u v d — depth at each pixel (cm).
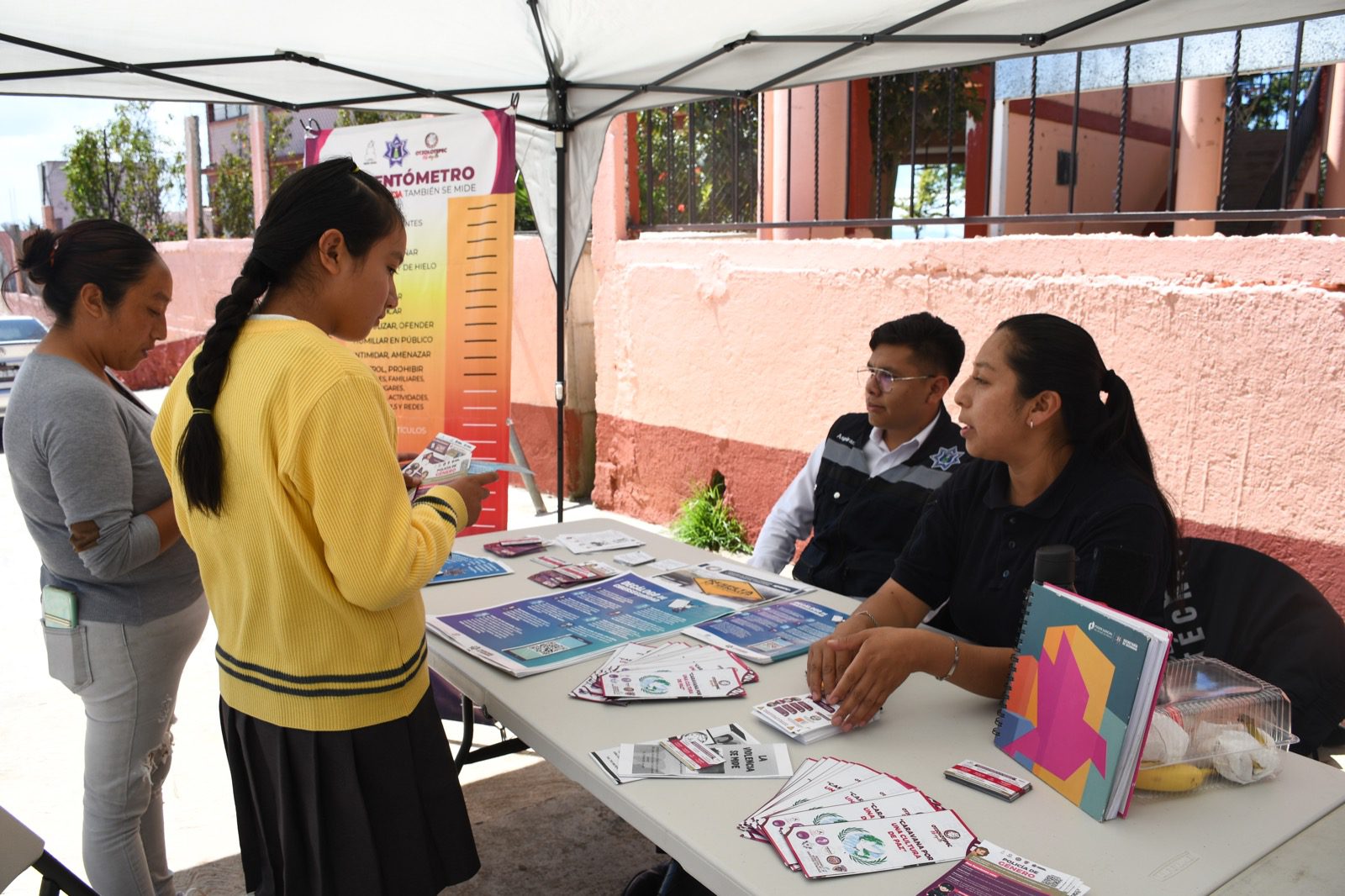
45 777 336
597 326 659
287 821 167
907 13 313
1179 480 387
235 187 1504
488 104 450
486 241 399
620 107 426
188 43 356
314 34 354
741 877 132
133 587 220
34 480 211
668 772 159
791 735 170
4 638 470
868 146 648
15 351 1016
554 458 715
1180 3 279
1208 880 132
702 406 592
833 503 304
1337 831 144
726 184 657
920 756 166
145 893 230
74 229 215
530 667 202
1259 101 642
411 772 170
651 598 248
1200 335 373
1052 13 297
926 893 128
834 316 507
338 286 165
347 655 160
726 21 332
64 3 309
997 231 639
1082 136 693
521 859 293
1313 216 354
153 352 1347
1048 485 200
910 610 220
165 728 234
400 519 153
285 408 147
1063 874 130
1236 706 162
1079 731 152
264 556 157
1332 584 348
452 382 411
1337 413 340
